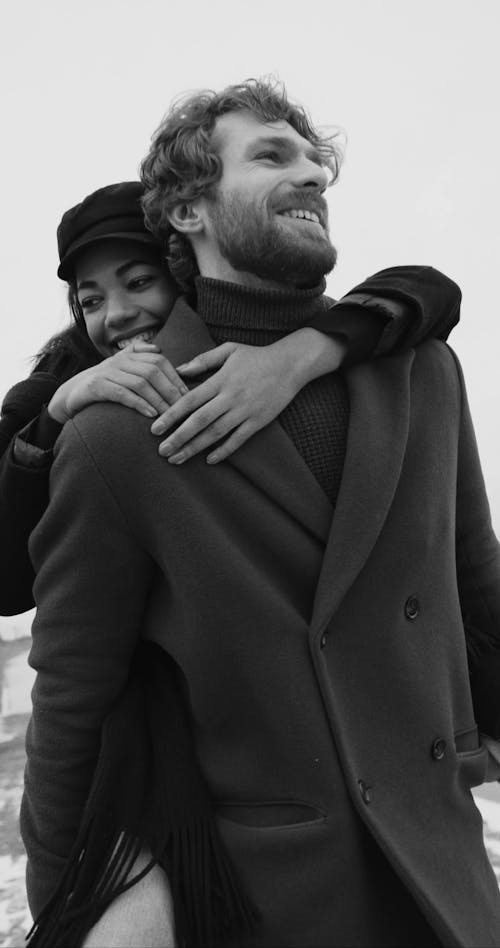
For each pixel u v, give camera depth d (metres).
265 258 1.16
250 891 1.08
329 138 1.45
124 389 1.09
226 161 1.20
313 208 1.21
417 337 1.24
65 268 1.63
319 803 1.08
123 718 1.18
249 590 1.08
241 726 1.12
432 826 1.14
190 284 1.33
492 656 1.39
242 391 1.07
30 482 1.29
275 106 1.27
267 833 1.08
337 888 1.07
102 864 1.11
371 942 1.07
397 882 1.11
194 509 1.07
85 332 1.73
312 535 1.13
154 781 1.16
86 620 1.15
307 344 1.14
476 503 1.39
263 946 1.06
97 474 1.08
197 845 1.10
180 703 1.21
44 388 1.62
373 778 1.11
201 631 1.09
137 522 1.10
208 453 1.10
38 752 1.21
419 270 1.32
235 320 1.20
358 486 1.11
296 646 1.09
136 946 1.06
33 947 1.10
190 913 1.08
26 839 1.25
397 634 1.16
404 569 1.17
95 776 1.14
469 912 1.10
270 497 1.11
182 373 1.11
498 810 2.68
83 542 1.12
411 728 1.16
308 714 1.08
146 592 1.18
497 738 1.36
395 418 1.17
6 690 4.16
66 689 1.17
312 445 1.17
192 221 1.25
